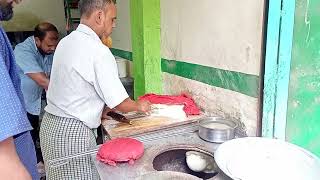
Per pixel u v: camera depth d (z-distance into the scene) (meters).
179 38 1.80
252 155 1.07
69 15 3.46
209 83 1.58
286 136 1.22
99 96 1.45
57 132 1.47
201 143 1.30
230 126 1.36
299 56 1.10
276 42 1.14
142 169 1.05
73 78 1.40
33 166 0.95
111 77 1.37
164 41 1.98
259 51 1.22
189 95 1.79
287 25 1.10
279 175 0.94
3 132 0.60
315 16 1.03
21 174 0.64
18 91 0.81
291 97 1.17
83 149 1.46
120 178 0.99
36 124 2.73
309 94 1.11
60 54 1.46
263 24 1.16
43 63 2.66
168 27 1.91
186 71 1.78
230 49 1.39
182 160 1.29
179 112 1.61
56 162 1.22
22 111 0.65
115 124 1.51
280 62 1.15
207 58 1.57
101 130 1.62
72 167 1.38
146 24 1.97
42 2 3.62
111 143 1.16
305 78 1.11
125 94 1.41
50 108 1.54
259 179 0.93
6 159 0.62
